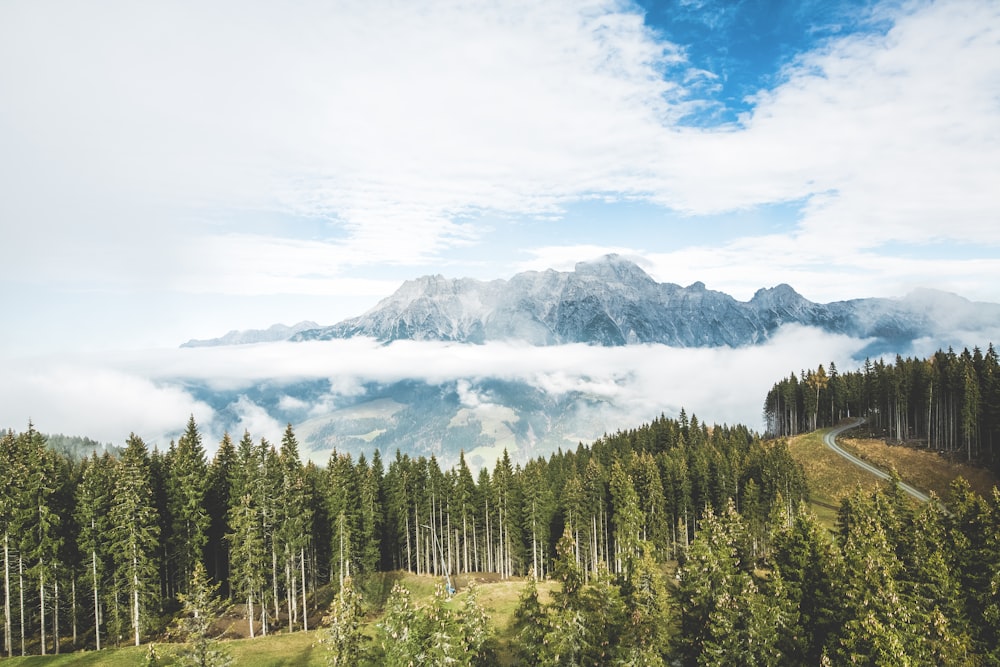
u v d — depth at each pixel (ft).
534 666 114.73
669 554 272.31
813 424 508.94
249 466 194.29
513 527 283.38
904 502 207.51
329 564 248.32
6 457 180.34
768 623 120.57
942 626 114.62
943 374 395.96
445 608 109.91
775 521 207.10
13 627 173.27
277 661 155.74
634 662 110.11
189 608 106.63
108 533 173.17
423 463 292.20
